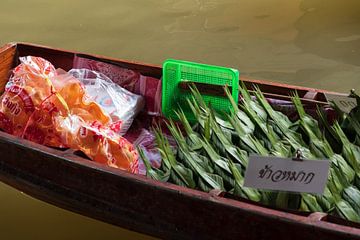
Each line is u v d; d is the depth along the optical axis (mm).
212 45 4402
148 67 2742
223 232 1766
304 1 5129
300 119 2090
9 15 5086
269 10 5008
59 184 2096
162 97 2561
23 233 2568
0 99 2381
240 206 1701
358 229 1558
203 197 1763
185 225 1840
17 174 2195
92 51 4371
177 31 4684
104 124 2297
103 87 2674
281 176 1678
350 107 2275
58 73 2594
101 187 1983
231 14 4984
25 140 2158
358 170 1846
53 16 5055
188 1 5316
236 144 2078
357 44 4289
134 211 1936
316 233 1593
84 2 5367
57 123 2188
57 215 2697
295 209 1735
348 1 5016
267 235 1683
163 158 2035
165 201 1847
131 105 2662
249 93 2385
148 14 5039
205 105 2266
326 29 4559
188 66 2490
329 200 1758
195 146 2076
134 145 2488
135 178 1889
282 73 3934
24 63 2359
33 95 2225
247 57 4191
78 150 2104
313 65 4023
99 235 2539
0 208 2758
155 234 1910
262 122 2127
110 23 4879
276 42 4391
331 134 2043
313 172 1645
